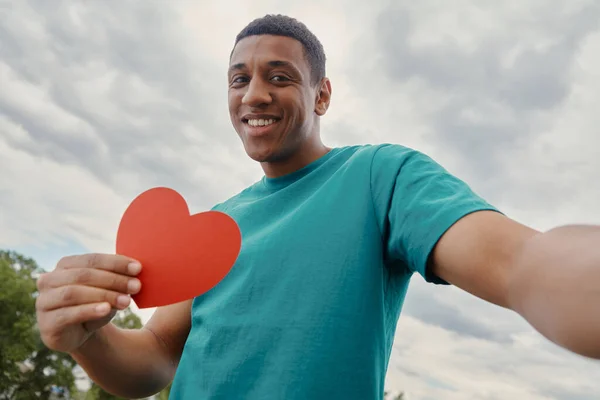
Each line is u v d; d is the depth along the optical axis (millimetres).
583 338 514
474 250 805
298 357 1095
